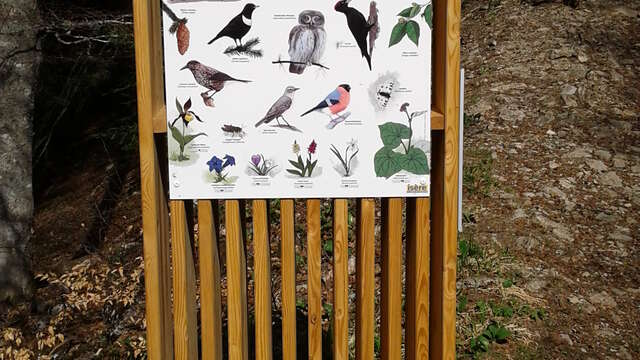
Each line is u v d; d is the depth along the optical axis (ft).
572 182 19.65
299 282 17.84
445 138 9.96
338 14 9.80
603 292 15.62
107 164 29.04
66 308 18.10
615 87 23.79
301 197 10.05
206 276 10.23
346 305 10.31
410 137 10.02
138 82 9.75
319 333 10.47
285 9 9.77
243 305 10.55
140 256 21.31
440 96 10.14
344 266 10.25
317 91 9.89
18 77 19.21
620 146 21.12
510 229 17.78
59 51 28.53
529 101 23.31
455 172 10.02
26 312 19.12
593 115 22.45
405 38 9.87
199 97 9.86
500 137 21.80
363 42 9.84
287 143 9.95
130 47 26.02
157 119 9.91
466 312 14.79
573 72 24.48
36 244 24.49
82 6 26.94
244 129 9.92
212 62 9.82
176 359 10.27
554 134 21.74
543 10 28.35
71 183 28.66
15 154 19.36
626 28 27.02
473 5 30.25
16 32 19.02
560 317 14.75
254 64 9.84
